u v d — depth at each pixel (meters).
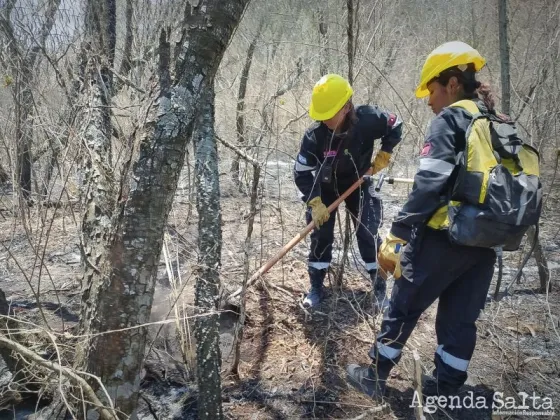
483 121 1.96
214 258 2.04
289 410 2.30
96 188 2.42
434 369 2.59
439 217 2.02
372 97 4.77
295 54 5.54
